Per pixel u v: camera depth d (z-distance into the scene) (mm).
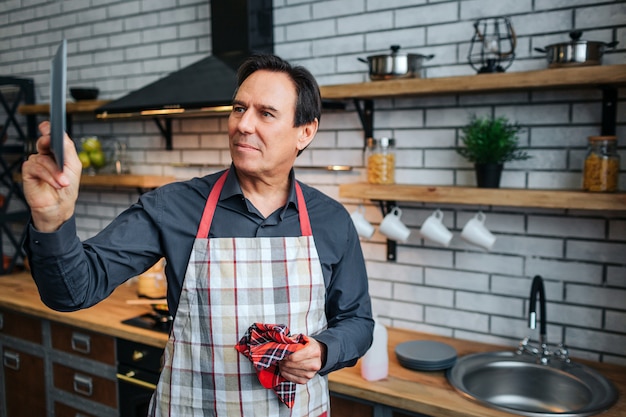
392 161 2271
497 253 2203
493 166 1984
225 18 2652
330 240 1492
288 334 1299
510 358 2037
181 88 2488
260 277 1391
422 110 2322
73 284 1086
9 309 2918
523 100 2105
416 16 2301
